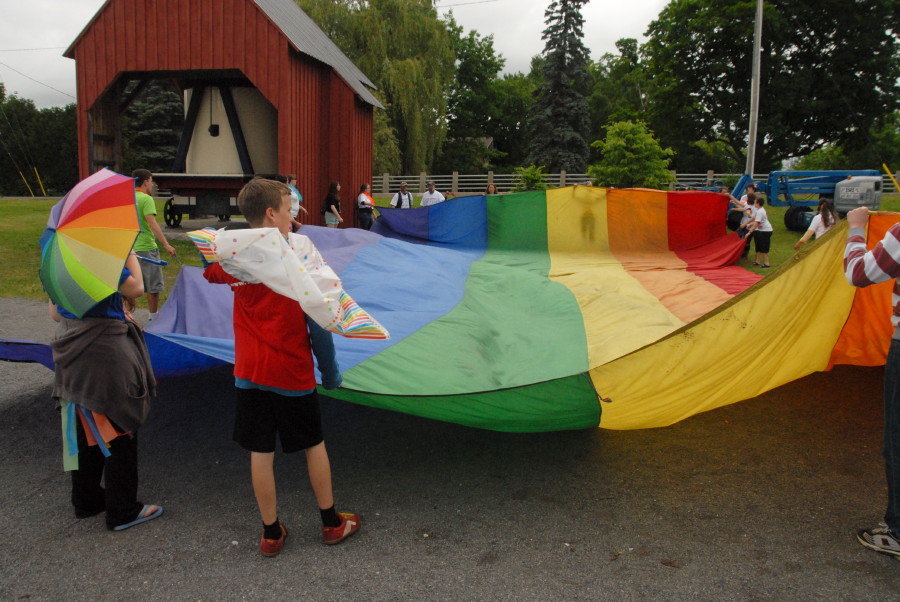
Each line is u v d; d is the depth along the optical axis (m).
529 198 9.98
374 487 3.95
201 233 2.90
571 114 47.81
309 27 18.25
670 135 44.44
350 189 15.66
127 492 3.39
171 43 13.59
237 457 4.30
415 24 36.78
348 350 4.48
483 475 4.13
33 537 3.32
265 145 15.55
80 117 14.16
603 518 3.60
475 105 59.56
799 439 4.70
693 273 8.73
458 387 4.13
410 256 7.55
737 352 3.78
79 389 3.21
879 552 3.23
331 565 3.12
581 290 7.25
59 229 3.05
